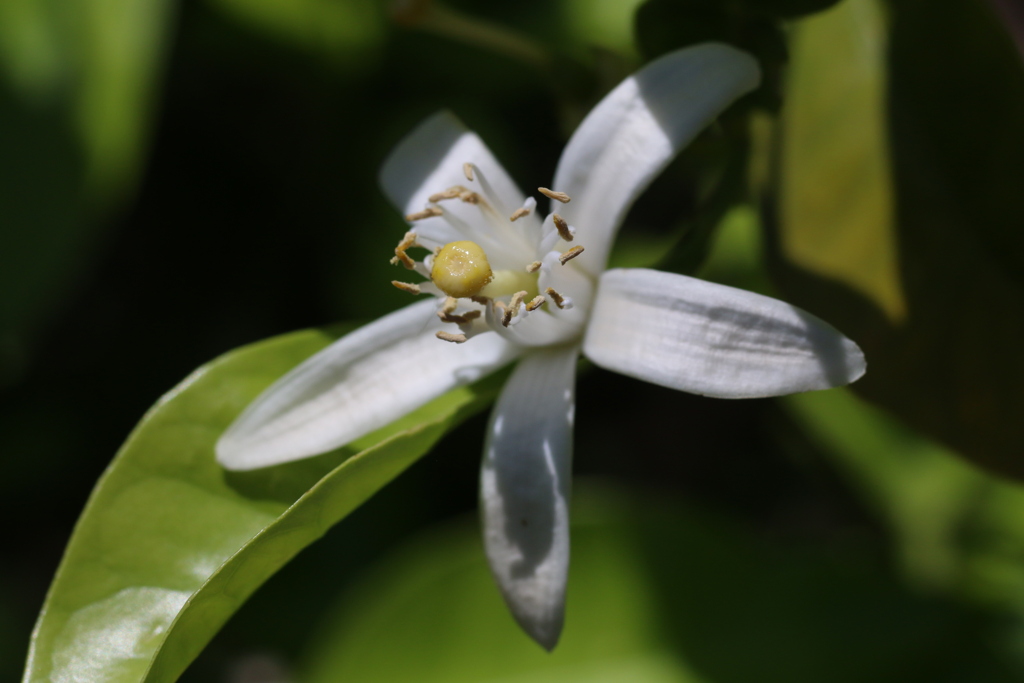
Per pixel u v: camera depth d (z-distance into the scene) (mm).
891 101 233
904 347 229
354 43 281
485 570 254
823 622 251
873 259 232
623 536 254
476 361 220
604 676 250
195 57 285
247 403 223
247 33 281
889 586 252
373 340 219
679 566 254
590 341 216
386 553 280
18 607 279
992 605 252
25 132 252
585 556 254
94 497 216
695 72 215
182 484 219
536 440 215
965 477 260
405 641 253
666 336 212
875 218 232
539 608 212
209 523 218
